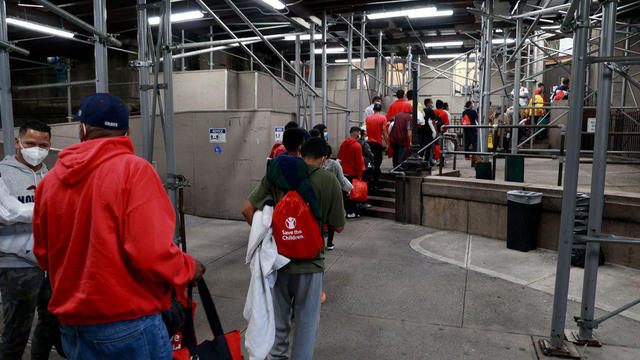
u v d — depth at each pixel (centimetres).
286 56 2156
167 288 176
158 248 157
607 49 338
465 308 429
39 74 1590
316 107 1386
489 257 598
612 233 562
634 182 812
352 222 839
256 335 257
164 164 966
